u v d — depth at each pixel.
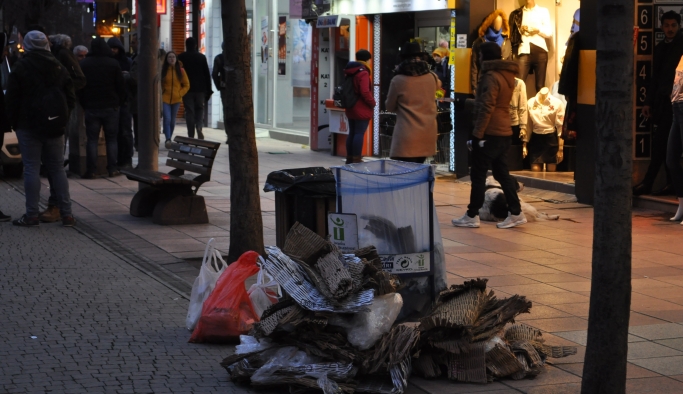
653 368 6.02
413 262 6.37
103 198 13.97
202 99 22.14
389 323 5.74
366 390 5.53
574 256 9.84
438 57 18.00
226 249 10.02
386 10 18.75
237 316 6.50
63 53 14.20
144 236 10.81
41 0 39.16
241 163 8.77
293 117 24.45
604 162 4.65
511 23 16.03
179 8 35.81
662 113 12.87
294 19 23.98
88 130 16.02
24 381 5.60
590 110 13.32
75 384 5.57
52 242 10.36
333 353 5.58
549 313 7.42
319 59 21.39
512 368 5.79
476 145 11.34
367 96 16.06
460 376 5.71
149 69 13.20
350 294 5.63
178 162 12.55
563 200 13.85
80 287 8.18
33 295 7.84
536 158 15.77
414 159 11.87
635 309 7.64
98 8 52.53
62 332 6.73
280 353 5.69
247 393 5.54
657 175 13.51
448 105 17.42
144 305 7.59
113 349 6.35
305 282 5.75
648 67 13.38
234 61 8.68
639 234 11.18
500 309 6.15
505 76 11.19
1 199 13.93
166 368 5.96
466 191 15.04
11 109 11.05
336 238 6.40
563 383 5.71
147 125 13.25
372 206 6.36
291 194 7.18
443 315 5.87
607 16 4.56
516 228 11.64
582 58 13.42
